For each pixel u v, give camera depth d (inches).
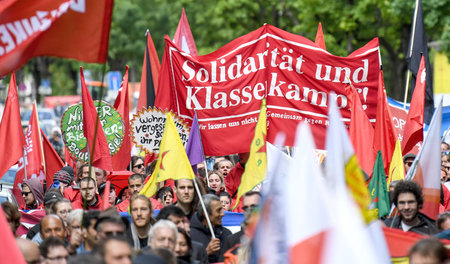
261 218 348.8
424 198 574.6
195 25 2669.8
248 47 773.3
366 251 327.9
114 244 384.5
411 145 761.6
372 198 591.8
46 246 456.1
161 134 820.0
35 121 906.7
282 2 2144.4
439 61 2444.6
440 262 350.9
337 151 348.2
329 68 772.0
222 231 601.9
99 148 784.9
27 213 746.2
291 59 768.9
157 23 3196.4
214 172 773.9
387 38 1930.4
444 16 1649.9
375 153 756.6
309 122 770.2
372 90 782.5
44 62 3147.1
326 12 1892.2
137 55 3213.6
